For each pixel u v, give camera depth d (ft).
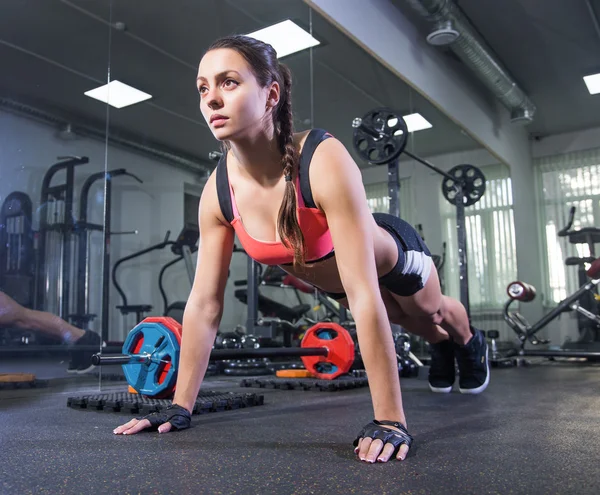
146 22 10.80
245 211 3.73
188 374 4.27
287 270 4.20
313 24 12.07
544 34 16.38
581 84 19.42
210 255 4.09
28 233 9.33
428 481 2.56
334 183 3.25
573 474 2.68
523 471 2.75
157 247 12.45
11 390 8.01
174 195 12.35
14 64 9.39
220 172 3.89
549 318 15.81
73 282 10.05
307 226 3.49
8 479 2.68
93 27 10.42
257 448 3.42
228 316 12.89
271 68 3.33
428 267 4.89
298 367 12.16
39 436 3.95
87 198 10.50
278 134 3.44
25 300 9.03
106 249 10.84
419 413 5.08
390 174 9.98
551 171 23.58
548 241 23.08
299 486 2.49
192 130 12.22
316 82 13.10
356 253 3.26
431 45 16.61
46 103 9.82
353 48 13.06
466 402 5.97
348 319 13.07
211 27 11.41
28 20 9.57
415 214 16.37
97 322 10.57
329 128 13.51
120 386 9.30
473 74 18.97
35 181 9.57
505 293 19.77
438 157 17.53
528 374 10.68
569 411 5.17
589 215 22.49
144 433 4.02
